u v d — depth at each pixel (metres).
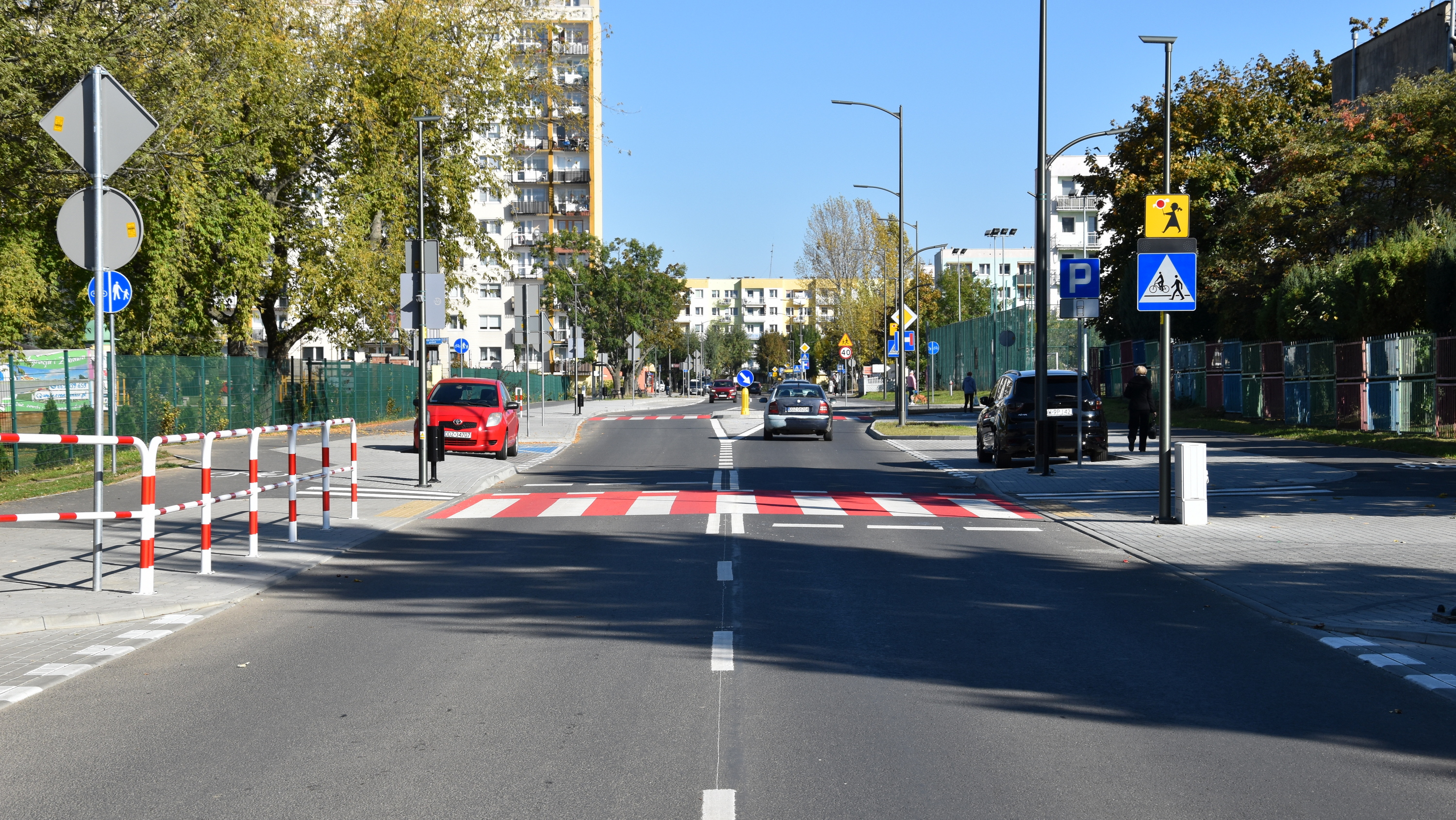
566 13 73.31
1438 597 8.96
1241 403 35.81
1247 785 4.86
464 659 7.19
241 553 11.50
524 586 9.78
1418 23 43.22
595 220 99.56
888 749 5.35
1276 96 43.62
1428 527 13.11
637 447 30.41
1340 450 24.36
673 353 130.50
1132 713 5.95
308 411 39.97
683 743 5.44
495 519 14.80
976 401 61.53
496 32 37.94
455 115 37.47
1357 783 4.88
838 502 16.67
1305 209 35.81
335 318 36.09
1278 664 7.03
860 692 6.36
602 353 73.69
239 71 23.28
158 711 6.09
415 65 35.84
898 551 11.81
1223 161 42.22
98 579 9.33
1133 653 7.31
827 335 95.31
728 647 7.45
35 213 20.61
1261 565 10.58
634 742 5.46
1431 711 6.02
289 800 4.73
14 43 16.41
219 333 36.44
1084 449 22.27
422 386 19.09
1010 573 10.42
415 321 19.33
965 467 23.42
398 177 34.97
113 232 9.64
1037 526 13.89
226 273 31.55
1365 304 28.70
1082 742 5.46
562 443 30.75
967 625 8.13
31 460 21.94
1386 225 34.19
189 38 19.81
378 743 5.48
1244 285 36.84
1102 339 54.06
